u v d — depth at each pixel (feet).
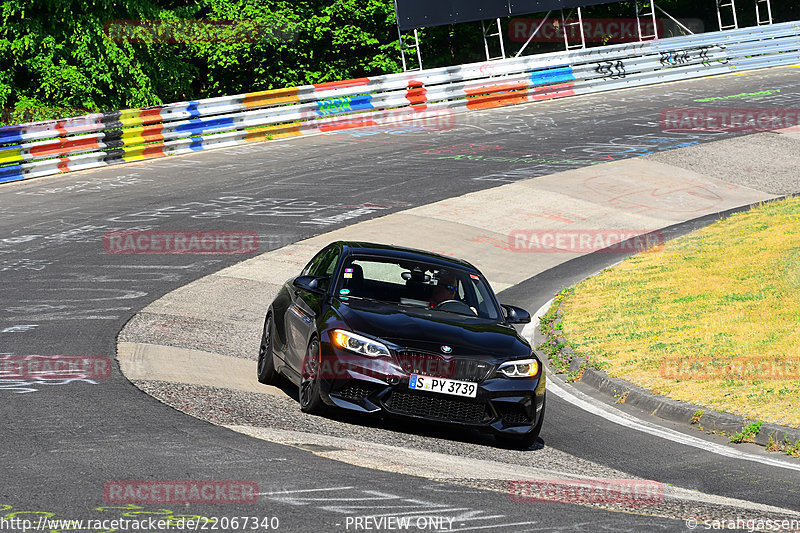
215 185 113.19
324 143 142.61
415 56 211.41
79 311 60.34
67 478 27.55
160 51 177.99
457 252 90.53
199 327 59.72
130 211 98.53
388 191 111.45
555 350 62.75
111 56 164.45
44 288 67.10
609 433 45.16
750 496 34.78
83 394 39.29
